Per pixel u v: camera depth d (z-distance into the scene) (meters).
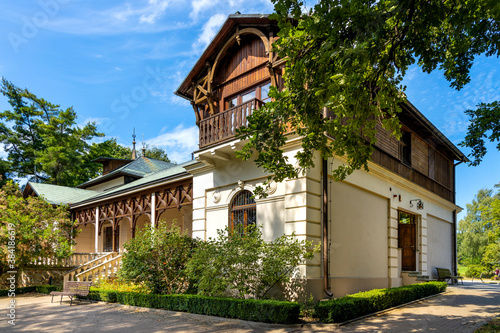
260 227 11.01
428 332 7.08
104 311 10.24
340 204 11.15
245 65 12.71
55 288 15.07
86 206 22.28
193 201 13.76
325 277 9.95
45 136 31.97
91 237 24.36
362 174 12.36
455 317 8.57
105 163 28.30
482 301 11.25
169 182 15.67
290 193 10.34
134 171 24.42
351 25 5.70
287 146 10.55
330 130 7.04
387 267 13.58
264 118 7.59
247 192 11.95
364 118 6.49
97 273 15.19
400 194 14.92
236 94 13.04
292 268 9.66
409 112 14.41
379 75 6.76
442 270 17.66
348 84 5.78
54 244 16.30
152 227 11.84
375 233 12.97
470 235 39.03
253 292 9.76
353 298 8.72
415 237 16.38
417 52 6.19
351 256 11.38
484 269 29.72
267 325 7.86
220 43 13.20
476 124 9.92
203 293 9.90
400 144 15.62
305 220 9.86
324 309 8.01
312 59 6.48
